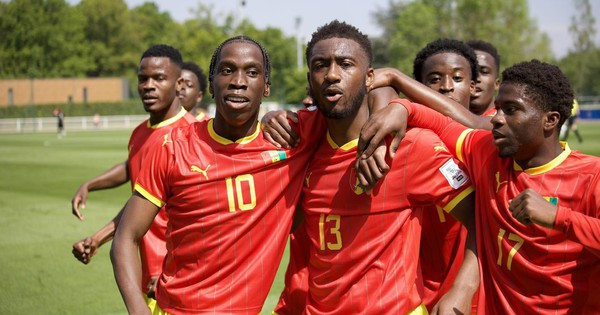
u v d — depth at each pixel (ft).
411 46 187.73
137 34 296.10
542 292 9.58
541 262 9.53
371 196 10.32
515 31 180.34
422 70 14.71
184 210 10.93
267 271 10.99
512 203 9.10
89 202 40.37
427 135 10.36
